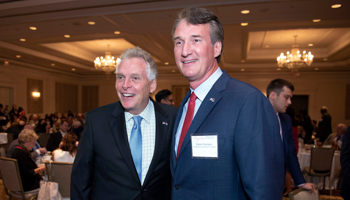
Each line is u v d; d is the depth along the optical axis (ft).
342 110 38.55
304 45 27.40
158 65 36.83
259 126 2.66
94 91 48.85
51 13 15.79
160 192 4.19
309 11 15.28
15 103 34.37
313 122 29.09
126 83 3.85
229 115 2.84
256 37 24.41
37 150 12.77
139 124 4.25
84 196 4.03
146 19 16.85
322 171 13.57
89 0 13.79
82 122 27.14
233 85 3.10
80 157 4.12
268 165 2.56
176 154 3.42
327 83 39.29
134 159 4.10
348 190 6.01
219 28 3.18
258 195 2.48
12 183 9.55
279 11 15.37
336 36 23.68
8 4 14.84
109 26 18.34
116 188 3.94
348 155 5.92
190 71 3.16
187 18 3.10
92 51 32.09
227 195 2.80
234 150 2.81
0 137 17.72
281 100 6.62
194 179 2.99
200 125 3.05
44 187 8.32
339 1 13.89
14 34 20.59
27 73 36.50
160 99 10.82
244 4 14.21
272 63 33.71
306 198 5.32
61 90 43.96
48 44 26.18
